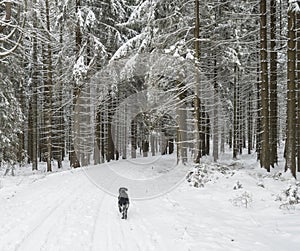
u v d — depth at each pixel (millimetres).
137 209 10305
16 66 20047
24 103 26453
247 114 36812
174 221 8805
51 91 24547
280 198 10977
